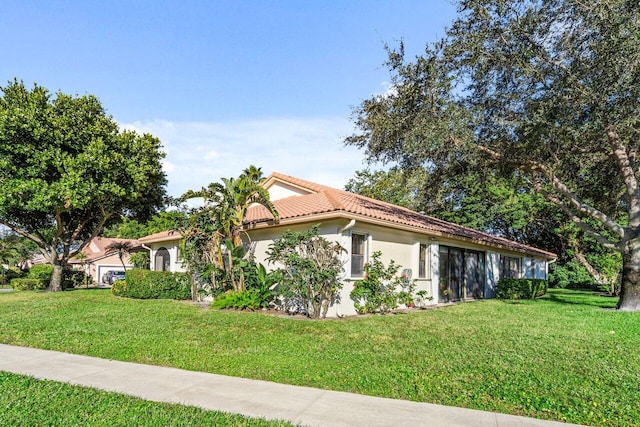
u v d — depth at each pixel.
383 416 4.24
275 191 17.50
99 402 4.56
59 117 17.64
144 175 19.56
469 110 12.01
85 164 17.33
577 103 10.85
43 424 3.97
